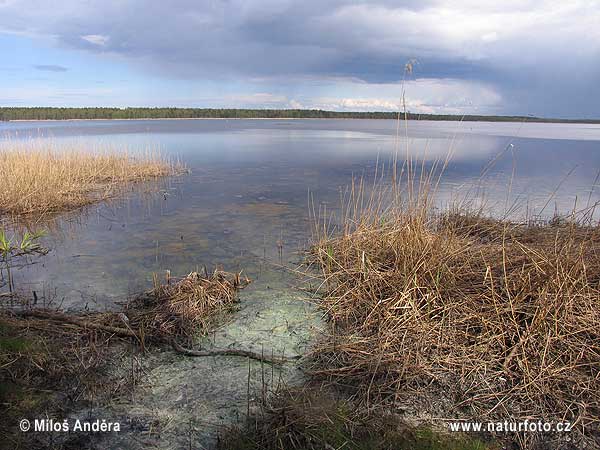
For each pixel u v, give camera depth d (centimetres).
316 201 833
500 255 386
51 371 272
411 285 354
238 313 369
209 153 1677
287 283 434
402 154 1594
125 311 353
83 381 267
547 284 306
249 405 248
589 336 285
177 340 320
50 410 243
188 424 235
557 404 244
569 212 712
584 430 231
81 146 1275
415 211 448
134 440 223
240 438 221
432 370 277
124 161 1164
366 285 378
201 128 3919
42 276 448
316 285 428
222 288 391
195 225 659
